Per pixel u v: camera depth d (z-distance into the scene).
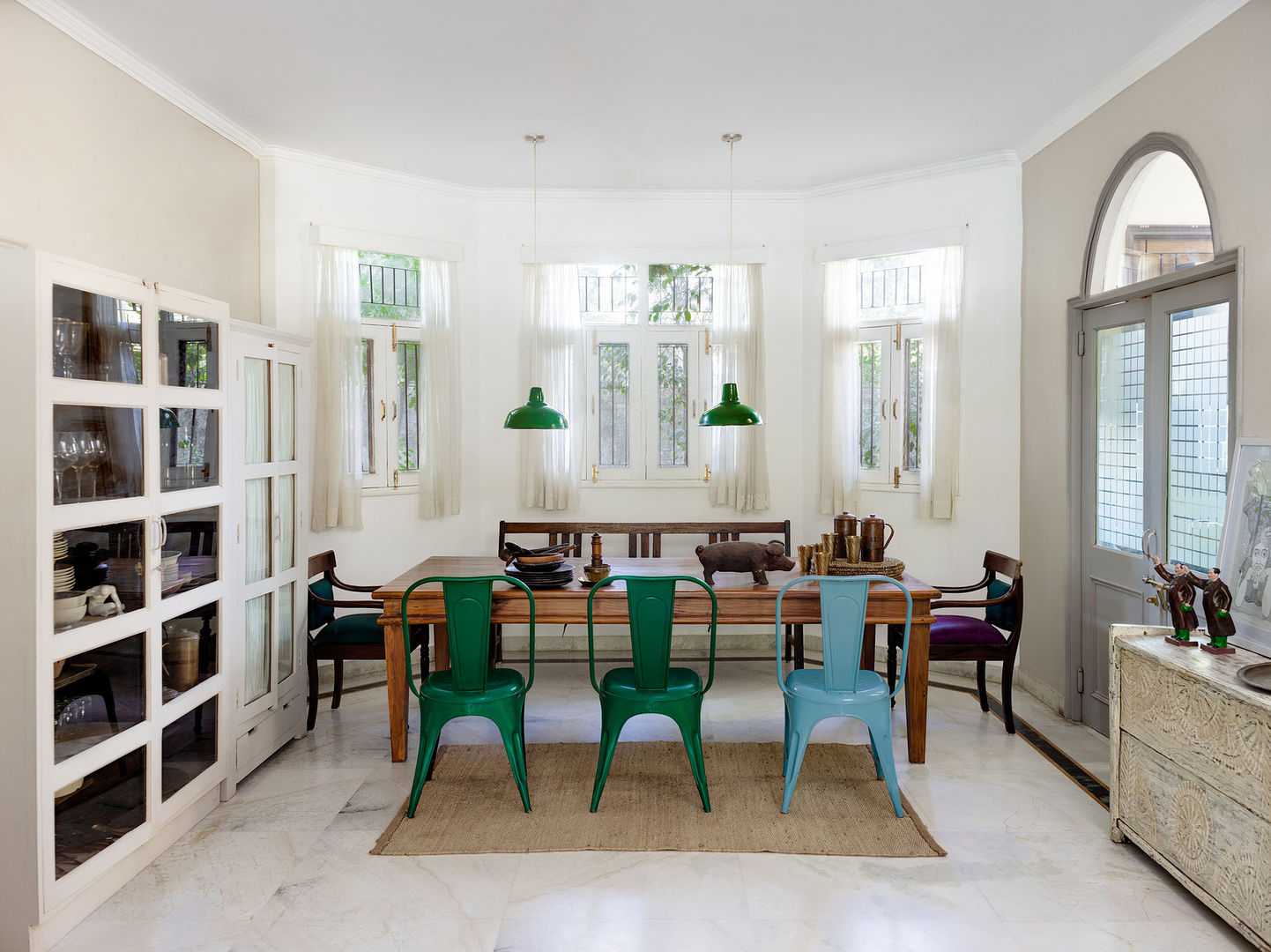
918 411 4.86
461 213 5.05
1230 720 2.08
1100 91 3.56
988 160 4.49
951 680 4.55
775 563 3.43
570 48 3.20
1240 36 2.68
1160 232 3.86
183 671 2.73
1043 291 4.18
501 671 3.08
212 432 2.91
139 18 2.93
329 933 2.18
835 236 5.05
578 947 2.11
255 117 3.93
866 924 2.21
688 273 5.28
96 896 2.30
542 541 5.21
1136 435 3.42
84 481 2.23
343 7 2.87
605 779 2.91
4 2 2.62
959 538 4.68
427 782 3.15
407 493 4.89
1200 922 2.22
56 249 2.88
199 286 3.80
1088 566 3.79
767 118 3.95
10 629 2.05
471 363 5.11
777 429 5.21
